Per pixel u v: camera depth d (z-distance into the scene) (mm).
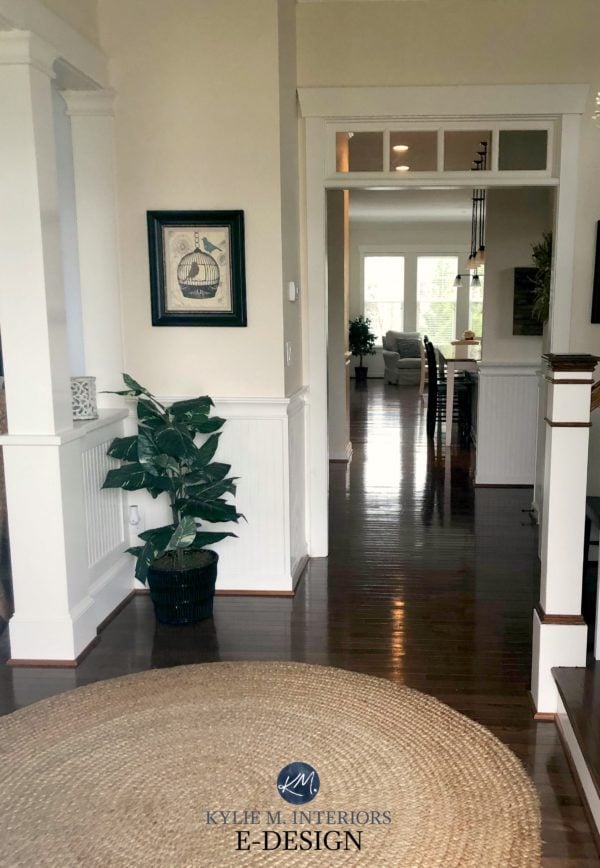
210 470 3664
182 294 3922
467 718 2842
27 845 2168
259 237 3863
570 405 2719
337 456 7418
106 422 3711
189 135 3820
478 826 2240
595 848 2178
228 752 2611
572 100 4297
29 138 2996
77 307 4148
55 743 2678
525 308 6129
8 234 3066
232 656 3367
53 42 3152
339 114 4340
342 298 7137
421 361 12508
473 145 4473
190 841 2180
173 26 3758
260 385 3971
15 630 3309
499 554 4734
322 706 2918
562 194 4422
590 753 2293
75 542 3377
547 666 2824
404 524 5379
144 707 2918
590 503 3973
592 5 4234
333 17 4293
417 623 3719
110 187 3889
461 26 4285
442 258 14047
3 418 3814
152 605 4000
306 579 4344
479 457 6383
